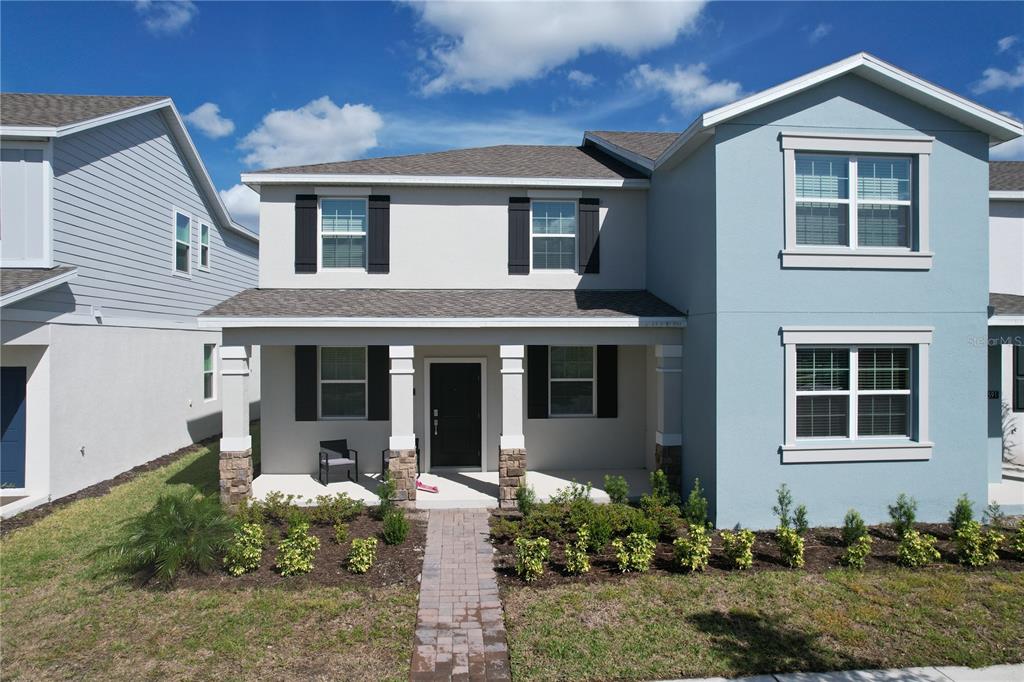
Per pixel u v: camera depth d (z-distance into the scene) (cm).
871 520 998
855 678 574
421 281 1321
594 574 799
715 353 978
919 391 998
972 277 1005
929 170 994
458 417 1305
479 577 789
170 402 1603
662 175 1240
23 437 1149
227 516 858
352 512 1010
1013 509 1041
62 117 1205
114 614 690
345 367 1312
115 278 1345
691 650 617
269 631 652
